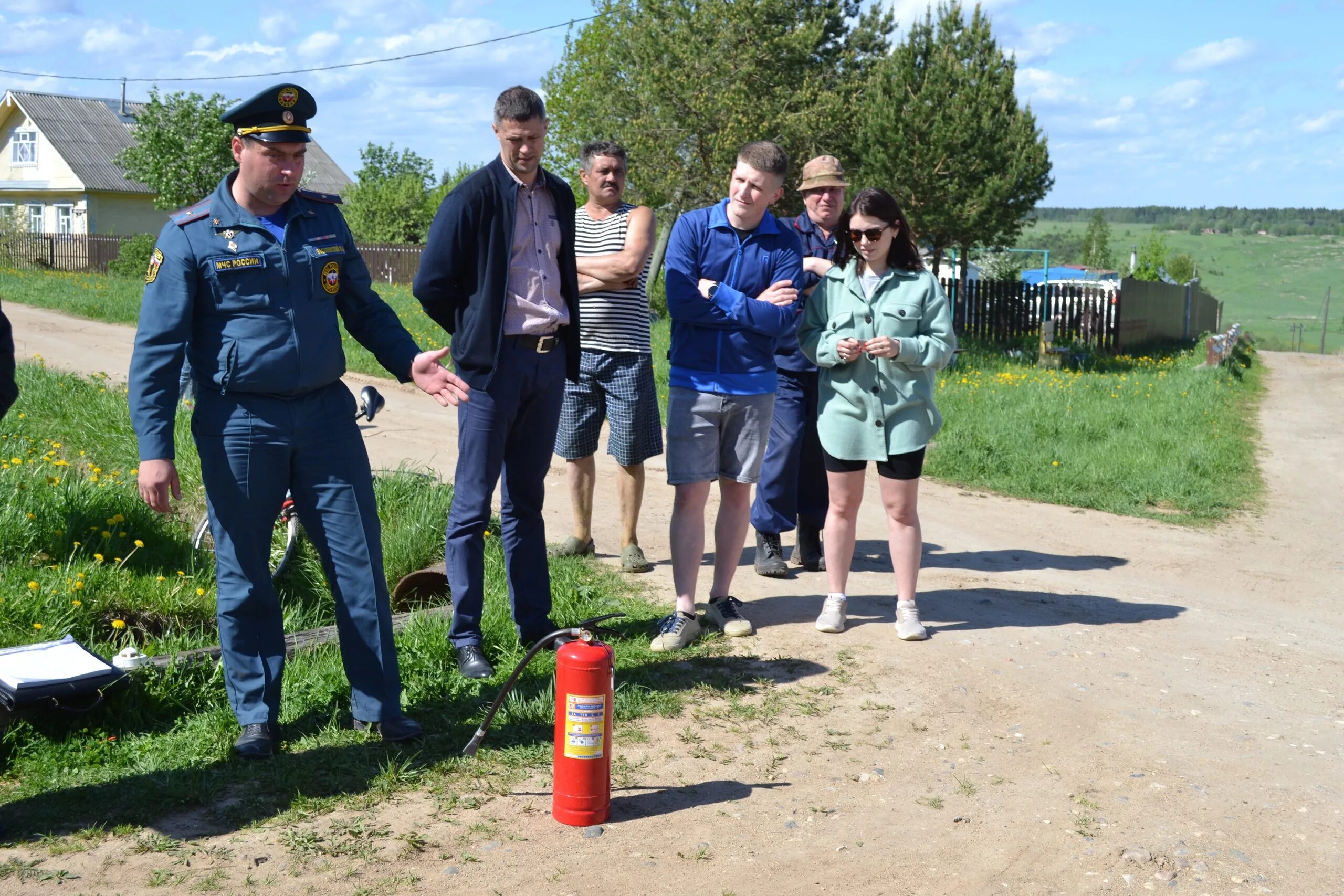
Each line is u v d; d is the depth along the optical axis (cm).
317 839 315
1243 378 2156
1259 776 383
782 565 609
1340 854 331
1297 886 312
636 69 2483
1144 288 2616
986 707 435
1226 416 1433
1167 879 313
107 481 664
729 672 460
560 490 810
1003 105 2083
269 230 355
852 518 509
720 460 491
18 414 885
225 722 384
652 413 598
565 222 441
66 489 613
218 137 3375
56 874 292
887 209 486
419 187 4900
